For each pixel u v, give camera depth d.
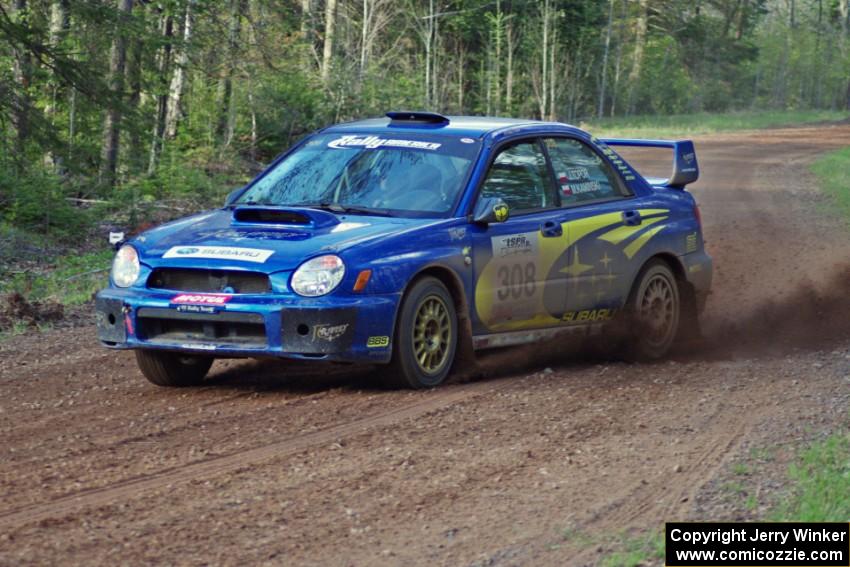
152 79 46.22
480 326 13.84
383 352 12.71
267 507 9.05
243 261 12.52
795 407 12.48
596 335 15.42
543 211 14.58
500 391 13.20
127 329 12.92
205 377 14.26
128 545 8.19
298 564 7.90
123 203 37.16
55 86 38.41
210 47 53.06
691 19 167.00
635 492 9.54
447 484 9.69
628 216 15.58
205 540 8.32
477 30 111.88
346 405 12.47
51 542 8.24
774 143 80.19
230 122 56.09
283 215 13.23
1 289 23.81
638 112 148.88
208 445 10.91
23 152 34.97
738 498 9.36
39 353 16.17
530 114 117.19
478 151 14.20
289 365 14.87
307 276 12.35
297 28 74.31
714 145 77.25
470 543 8.34
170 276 12.91
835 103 193.50
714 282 23.19
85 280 24.69
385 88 73.69
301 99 62.31
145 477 9.86
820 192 44.09
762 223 33.84
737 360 15.59
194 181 43.22
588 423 11.76
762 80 185.38
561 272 14.64
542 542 8.39
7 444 11.05
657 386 13.62
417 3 100.06
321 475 9.91
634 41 149.88
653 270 15.92
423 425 11.61
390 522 8.75
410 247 12.95
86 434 11.41
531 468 10.17
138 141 42.69
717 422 11.85
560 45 118.12
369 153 14.47
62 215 32.84
